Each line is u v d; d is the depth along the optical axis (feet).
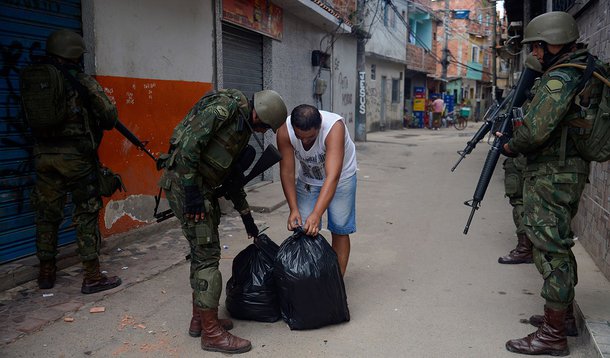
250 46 26.73
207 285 9.84
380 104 75.41
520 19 51.85
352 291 13.21
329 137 11.23
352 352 10.05
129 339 10.45
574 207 9.93
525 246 15.28
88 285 12.65
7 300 12.09
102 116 12.07
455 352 10.05
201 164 9.75
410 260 15.74
